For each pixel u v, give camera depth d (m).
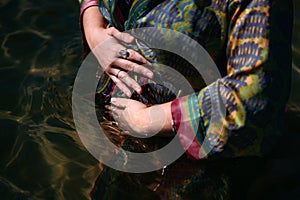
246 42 1.69
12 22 2.96
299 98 2.38
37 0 3.11
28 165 2.09
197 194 1.87
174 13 1.80
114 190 1.92
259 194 1.89
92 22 2.21
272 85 1.70
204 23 1.77
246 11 1.69
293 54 2.69
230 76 1.72
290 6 1.77
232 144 1.75
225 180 1.91
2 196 1.96
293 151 2.00
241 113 1.70
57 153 2.12
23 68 2.62
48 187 1.99
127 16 2.08
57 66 2.62
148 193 1.89
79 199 1.93
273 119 1.74
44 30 2.89
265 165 1.94
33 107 2.37
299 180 1.91
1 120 2.30
